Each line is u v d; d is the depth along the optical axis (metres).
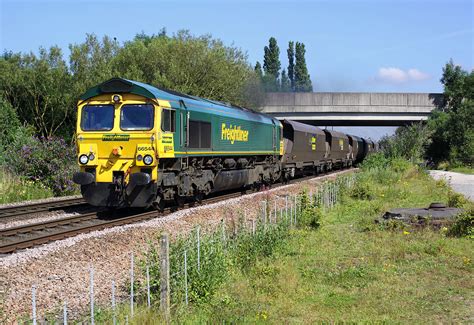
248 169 25.55
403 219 16.64
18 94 43.22
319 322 8.10
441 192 25.92
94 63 43.75
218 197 22.45
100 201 16.52
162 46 44.50
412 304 8.99
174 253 9.34
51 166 24.80
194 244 9.87
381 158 39.94
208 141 20.12
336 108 55.84
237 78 45.62
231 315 8.30
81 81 42.53
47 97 42.06
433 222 15.89
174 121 17.28
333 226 16.97
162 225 14.98
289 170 33.28
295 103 55.47
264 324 8.03
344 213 19.77
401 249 12.87
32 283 9.44
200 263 9.54
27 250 11.55
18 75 42.28
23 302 8.47
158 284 8.74
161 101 16.52
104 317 7.73
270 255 12.25
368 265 11.59
